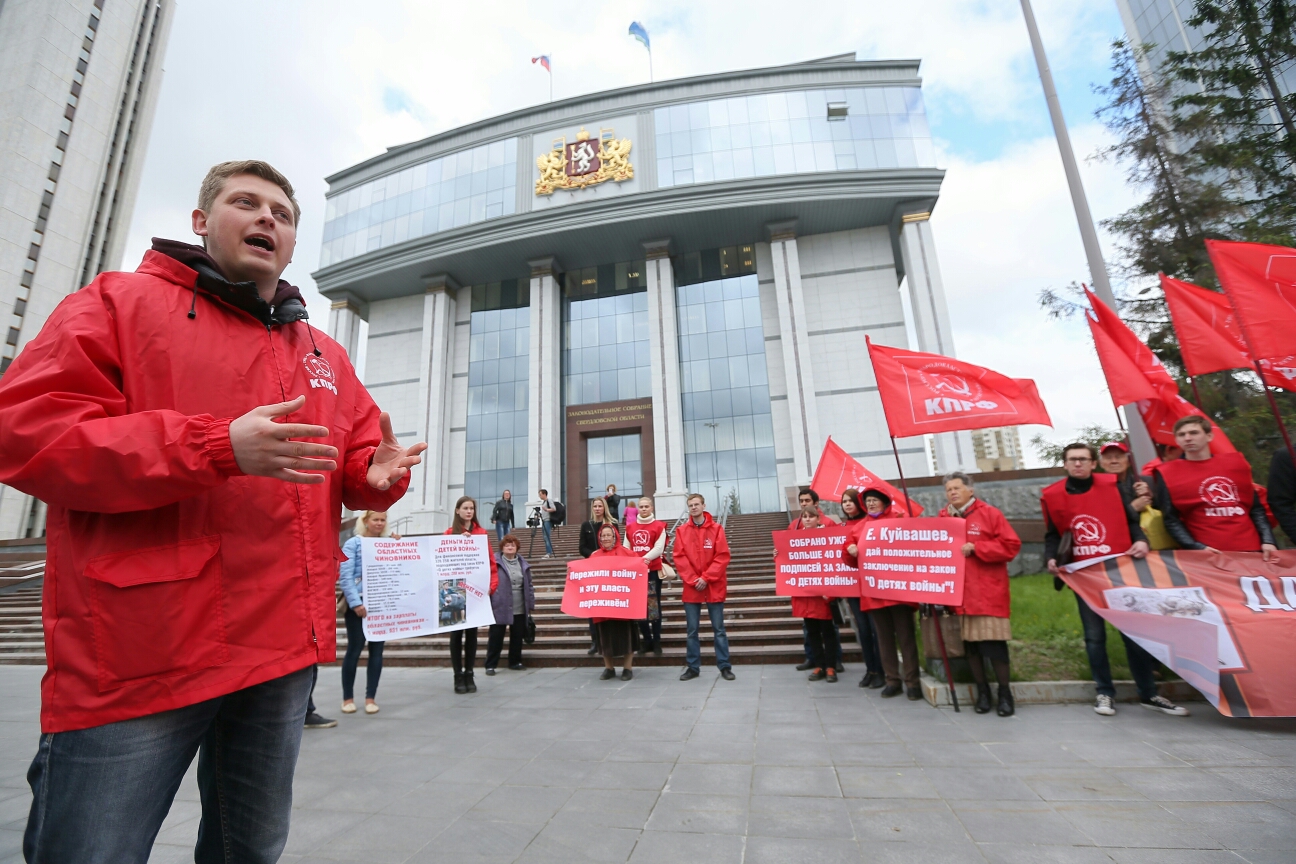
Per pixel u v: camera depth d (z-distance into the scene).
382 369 30.52
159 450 1.05
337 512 1.67
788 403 24.53
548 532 17.56
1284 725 4.14
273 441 1.10
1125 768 3.49
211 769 1.48
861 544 5.67
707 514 7.23
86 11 32.69
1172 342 9.83
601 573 7.28
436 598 6.43
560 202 27.23
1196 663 4.42
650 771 3.86
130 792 1.17
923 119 26.16
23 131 29.45
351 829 3.12
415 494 27.47
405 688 7.22
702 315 27.36
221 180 1.52
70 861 1.14
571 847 2.85
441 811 3.33
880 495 6.05
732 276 27.58
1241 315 5.09
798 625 8.66
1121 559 4.93
